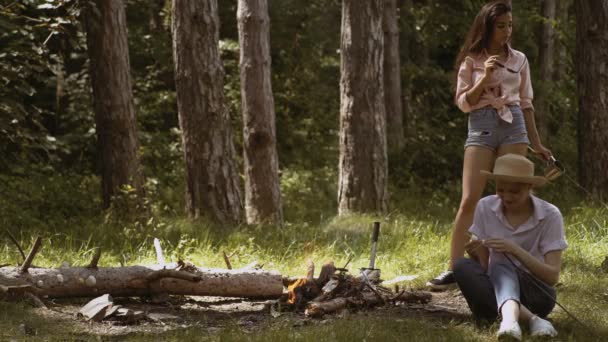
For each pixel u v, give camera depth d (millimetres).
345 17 13805
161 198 15633
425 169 18641
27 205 12438
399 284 7723
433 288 7312
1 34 13391
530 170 5641
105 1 12547
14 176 14555
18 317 6027
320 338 5484
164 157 17719
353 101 13734
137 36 19609
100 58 12609
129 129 12727
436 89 21047
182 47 12164
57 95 17141
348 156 13820
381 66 13836
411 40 21641
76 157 17266
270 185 13242
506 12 7125
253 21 13180
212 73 12188
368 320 5977
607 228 10125
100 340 5531
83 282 6699
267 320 6199
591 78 14820
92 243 9719
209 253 9203
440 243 9688
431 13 21172
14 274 6598
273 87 21375
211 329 5957
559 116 22906
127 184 12641
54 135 17938
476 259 6066
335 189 17531
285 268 8680
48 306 6484
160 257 7316
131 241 9797
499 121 7102
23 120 12320
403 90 20594
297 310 6527
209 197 12125
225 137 12266
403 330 5789
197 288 6867
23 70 11883
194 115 12148
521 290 5770
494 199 5969
